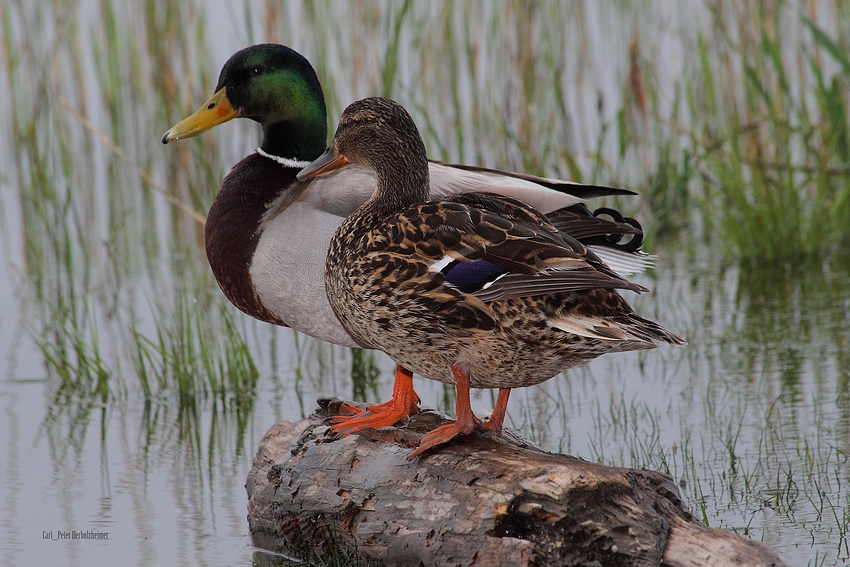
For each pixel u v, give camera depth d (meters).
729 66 16.88
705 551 6.29
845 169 15.95
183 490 9.05
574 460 6.82
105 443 10.19
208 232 10.17
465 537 6.53
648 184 17.28
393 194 7.99
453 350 7.17
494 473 6.64
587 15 21.38
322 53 16.64
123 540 8.09
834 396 10.22
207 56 19.20
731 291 13.79
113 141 19.17
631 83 17.39
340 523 7.24
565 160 16.30
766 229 14.99
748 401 10.30
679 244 16.06
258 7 21.42
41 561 7.76
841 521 7.71
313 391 11.45
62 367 12.03
